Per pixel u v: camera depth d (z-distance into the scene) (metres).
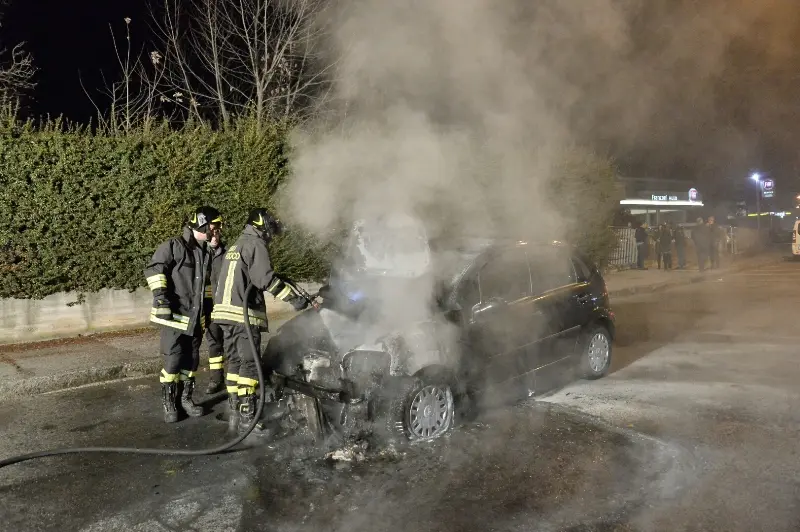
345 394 4.25
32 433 4.93
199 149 8.67
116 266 8.26
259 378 4.39
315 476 4.01
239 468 4.15
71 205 7.87
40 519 3.51
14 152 7.50
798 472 3.96
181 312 5.07
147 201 8.38
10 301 7.69
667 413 5.12
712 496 3.66
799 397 5.49
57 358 6.94
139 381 6.51
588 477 3.93
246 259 4.62
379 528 3.36
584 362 6.03
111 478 4.03
